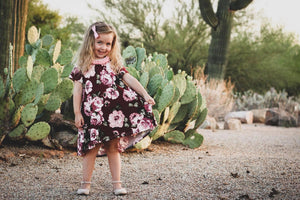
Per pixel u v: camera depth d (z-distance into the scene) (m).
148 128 2.46
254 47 16.97
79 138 2.44
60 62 4.29
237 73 16.80
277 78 16.86
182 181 2.80
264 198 2.37
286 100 11.09
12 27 4.85
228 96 11.41
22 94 3.60
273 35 16.97
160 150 4.18
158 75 4.07
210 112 9.81
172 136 4.56
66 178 2.84
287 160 3.71
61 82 3.78
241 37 16.95
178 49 15.24
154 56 5.04
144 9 15.13
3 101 3.49
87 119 2.40
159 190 2.54
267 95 11.82
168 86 3.99
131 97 2.48
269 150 4.66
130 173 3.06
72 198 2.33
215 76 11.62
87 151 2.46
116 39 2.53
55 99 3.77
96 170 3.14
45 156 3.55
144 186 2.65
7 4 4.70
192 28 15.41
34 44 4.38
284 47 17.05
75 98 2.45
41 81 3.68
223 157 3.86
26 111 3.52
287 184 2.72
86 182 2.44
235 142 5.42
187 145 4.55
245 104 12.12
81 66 2.46
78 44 15.04
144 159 3.68
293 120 9.34
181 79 4.36
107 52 2.49
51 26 10.84
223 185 2.69
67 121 4.03
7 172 2.94
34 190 2.48
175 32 15.50
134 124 2.44
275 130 8.00
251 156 3.99
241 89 16.81
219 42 11.58
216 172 3.09
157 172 3.10
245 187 2.63
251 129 8.09
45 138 3.78
